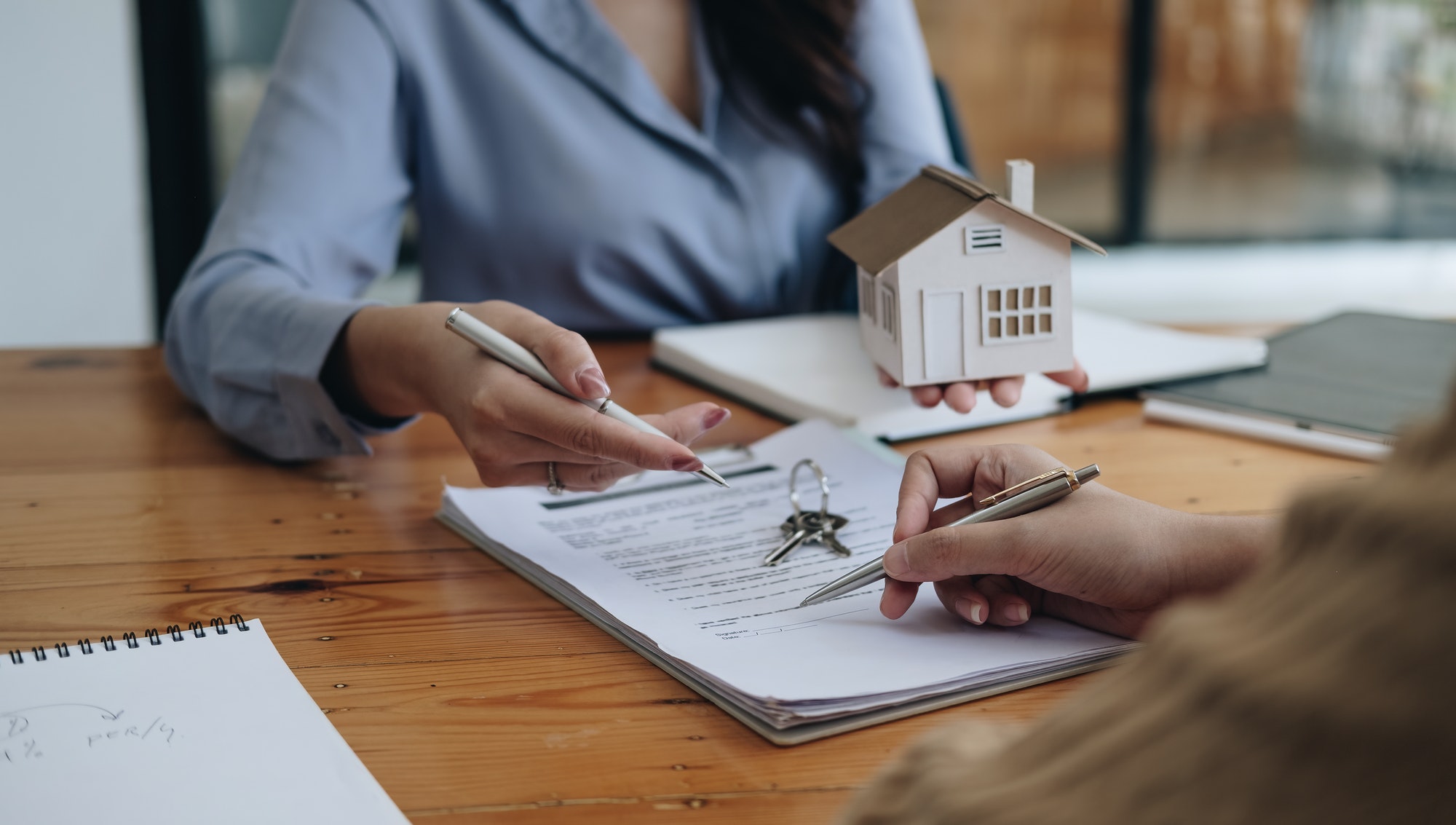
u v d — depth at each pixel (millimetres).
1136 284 3496
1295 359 940
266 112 1021
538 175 1122
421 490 711
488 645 498
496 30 1114
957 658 463
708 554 582
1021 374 745
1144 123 3520
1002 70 3443
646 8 1186
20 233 2299
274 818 354
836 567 563
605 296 1156
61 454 772
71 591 552
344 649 492
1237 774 173
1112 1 3406
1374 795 163
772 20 1150
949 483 550
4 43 2213
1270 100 3533
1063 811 192
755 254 1188
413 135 1125
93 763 384
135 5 2396
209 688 441
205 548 612
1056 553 460
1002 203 703
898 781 243
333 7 1057
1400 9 3449
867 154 1214
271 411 745
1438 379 865
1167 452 753
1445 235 3668
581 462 590
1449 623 157
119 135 2348
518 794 381
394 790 383
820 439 741
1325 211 3656
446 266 1164
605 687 458
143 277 2441
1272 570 190
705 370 901
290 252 940
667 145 1151
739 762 402
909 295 717
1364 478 183
